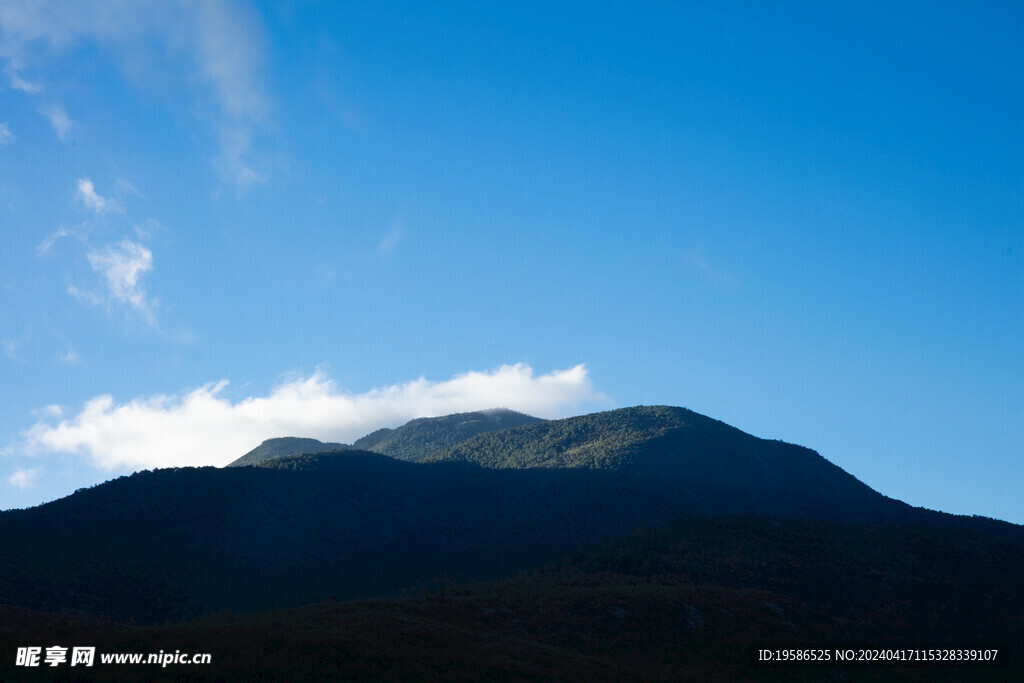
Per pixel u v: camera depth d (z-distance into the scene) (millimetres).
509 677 52812
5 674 42938
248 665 46688
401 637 56531
